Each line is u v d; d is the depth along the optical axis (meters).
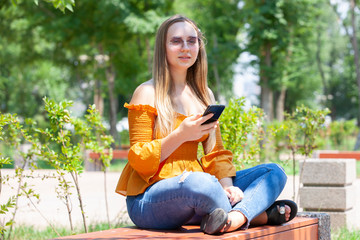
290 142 6.16
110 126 24.50
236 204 3.00
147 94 3.04
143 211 2.92
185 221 2.92
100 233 2.85
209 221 2.71
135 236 2.67
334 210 6.36
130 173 3.12
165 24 3.16
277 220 3.12
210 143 3.23
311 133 6.16
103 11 21.67
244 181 3.17
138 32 22.25
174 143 2.83
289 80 25.09
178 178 2.79
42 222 6.60
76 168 4.43
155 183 2.89
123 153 16.88
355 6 28.78
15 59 30.53
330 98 52.75
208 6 25.12
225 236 2.68
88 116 5.20
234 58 25.59
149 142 2.91
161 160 2.89
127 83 25.25
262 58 24.27
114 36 23.33
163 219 2.89
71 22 22.55
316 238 3.60
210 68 25.50
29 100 35.19
